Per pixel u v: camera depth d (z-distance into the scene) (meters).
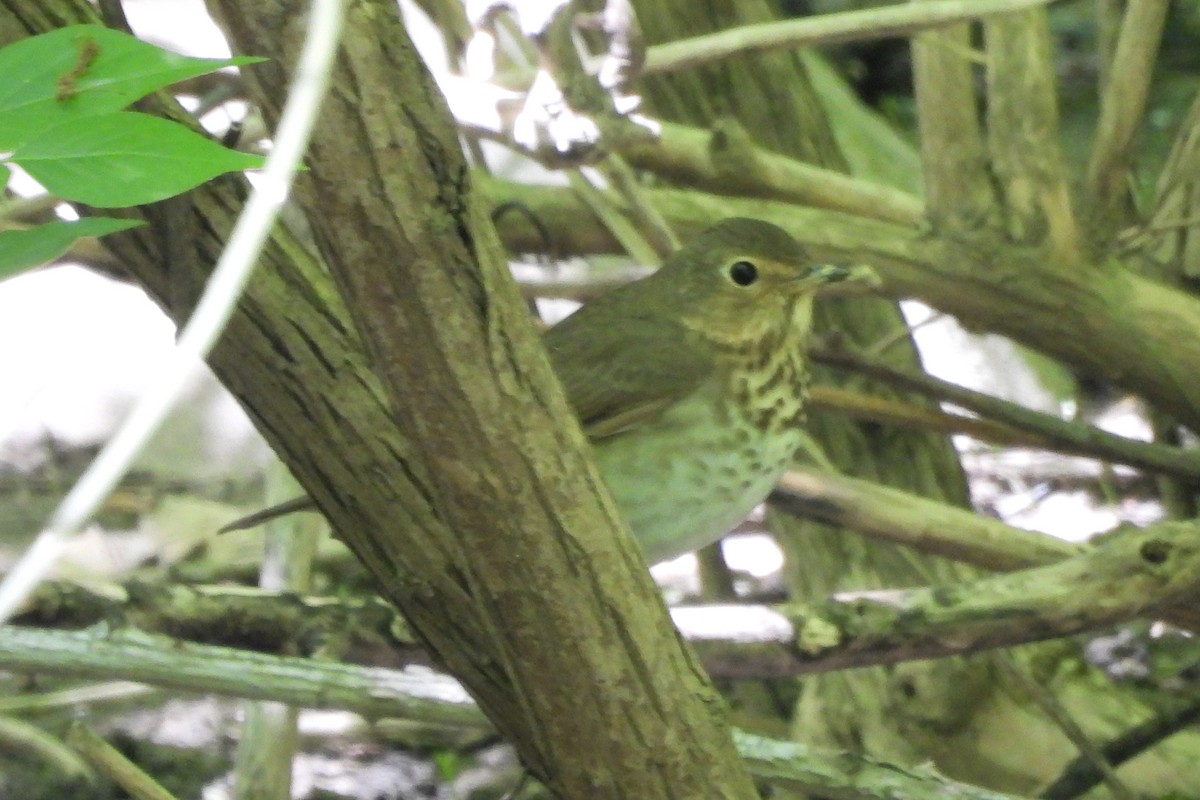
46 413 13.23
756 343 7.88
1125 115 9.23
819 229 9.59
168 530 12.23
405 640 6.50
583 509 4.23
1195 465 8.95
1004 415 8.98
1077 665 10.21
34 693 10.58
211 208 4.89
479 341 3.92
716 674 6.55
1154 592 6.58
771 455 7.89
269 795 8.18
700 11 10.93
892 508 8.33
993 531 8.34
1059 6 16.55
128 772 6.12
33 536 12.07
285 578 8.77
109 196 2.88
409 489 5.00
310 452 5.02
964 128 9.35
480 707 5.32
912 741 9.81
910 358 11.02
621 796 4.70
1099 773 8.41
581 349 7.92
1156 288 9.53
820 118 11.78
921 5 7.95
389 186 3.70
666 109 11.21
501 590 4.34
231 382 5.00
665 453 7.74
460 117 8.22
